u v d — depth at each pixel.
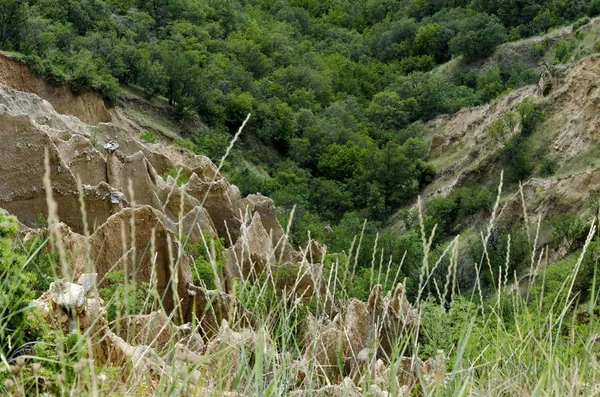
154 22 128.88
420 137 120.31
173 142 84.62
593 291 5.10
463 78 139.62
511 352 5.21
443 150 103.44
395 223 93.94
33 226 25.91
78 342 4.54
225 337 4.85
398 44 173.12
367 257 52.91
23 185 26.72
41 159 26.89
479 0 165.12
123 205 27.88
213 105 98.88
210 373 5.23
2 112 26.62
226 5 162.38
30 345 5.59
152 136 73.62
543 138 82.69
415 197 97.44
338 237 56.47
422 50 165.00
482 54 140.88
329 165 109.19
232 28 157.75
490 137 89.06
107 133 46.12
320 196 97.88
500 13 149.88
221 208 36.03
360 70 159.12
